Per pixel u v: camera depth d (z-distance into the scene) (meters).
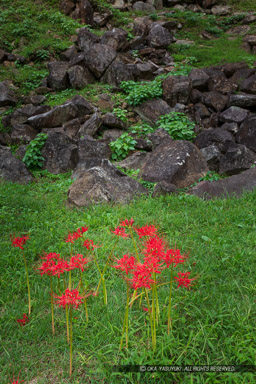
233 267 3.51
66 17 14.30
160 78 10.41
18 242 2.98
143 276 2.29
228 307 2.88
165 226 4.57
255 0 16.84
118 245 4.11
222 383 2.22
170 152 6.92
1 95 9.98
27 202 5.62
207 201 5.55
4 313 3.07
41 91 10.52
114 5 16.08
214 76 9.79
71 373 2.44
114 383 2.29
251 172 6.09
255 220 4.62
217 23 15.63
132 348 2.55
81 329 2.79
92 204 5.35
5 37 12.63
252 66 11.15
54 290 3.31
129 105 9.66
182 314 2.90
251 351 2.36
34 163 7.56
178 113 8.75
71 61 10.88
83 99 9.22
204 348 2.48
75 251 4.03
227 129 8.36
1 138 8.64
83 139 7.86
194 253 3.86
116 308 2.98
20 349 2.66
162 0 17.05
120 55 11.62
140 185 6.07
